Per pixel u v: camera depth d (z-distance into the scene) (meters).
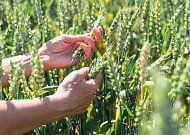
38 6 1.06
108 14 1.49
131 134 0.87
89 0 1.60
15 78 0.75
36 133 0.94
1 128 0.70
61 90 0.79
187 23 1.01
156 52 1.07
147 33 1.00
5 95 1.09
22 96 0.93
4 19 1.50
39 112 0.74
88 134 0.96
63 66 0.96
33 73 0.72
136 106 0.82
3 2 1.50
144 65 0.66
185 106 0.93
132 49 1.23
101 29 0.94
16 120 0.72
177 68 0.62
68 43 0.96
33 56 0.71
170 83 0.71
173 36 0.93
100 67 0.83
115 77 0.70
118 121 0.86
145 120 0.70
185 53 0.99
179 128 0.68
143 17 0.97
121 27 0.86
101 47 1.23
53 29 1.28
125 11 0.93
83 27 1.33
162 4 1.53
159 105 0.59
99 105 1.03
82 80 0.82
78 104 0.80
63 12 1.05
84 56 0.95
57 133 0.95
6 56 1.15
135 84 0.87
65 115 0.80
